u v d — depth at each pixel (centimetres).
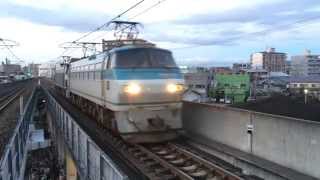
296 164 970
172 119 1393
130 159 1243
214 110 1375
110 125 1544
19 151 1388
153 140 1382
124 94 1337
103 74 1567
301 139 953
